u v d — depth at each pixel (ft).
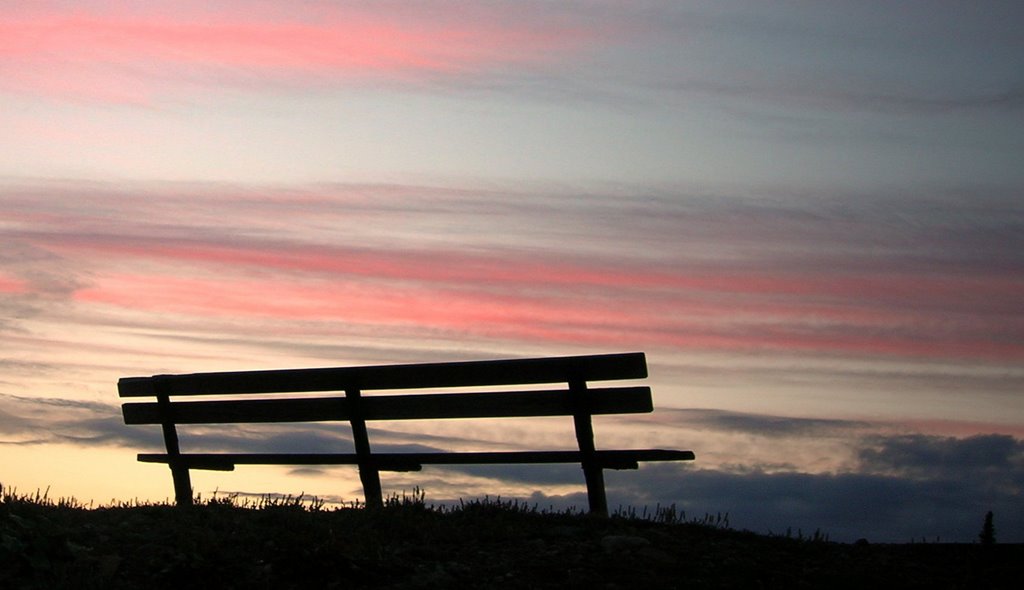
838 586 24.03
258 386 36.63
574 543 27.37
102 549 26.40
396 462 33.73
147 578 24.47
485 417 32.30
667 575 24.82
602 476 30.83
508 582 24.39
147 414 39.68
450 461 32.71
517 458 31.65
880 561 26.35
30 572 24.20
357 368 34.47
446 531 28.27
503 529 28.40
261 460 36.58
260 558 26.03
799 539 28.96
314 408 35.53
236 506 31.83
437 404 33.09
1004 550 27.81
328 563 24.82
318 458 35.32
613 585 23.89
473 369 32.37
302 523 28.63
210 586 24.06
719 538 28.78
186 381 38.34
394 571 24.94
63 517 28.76
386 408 33.99
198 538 26.94
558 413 31.01
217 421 37.78
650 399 29.45
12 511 27.61
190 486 38.96
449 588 24.03
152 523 29.35
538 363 31.22
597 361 30.22
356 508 31.68
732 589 23.79
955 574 25.21
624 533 28.32
